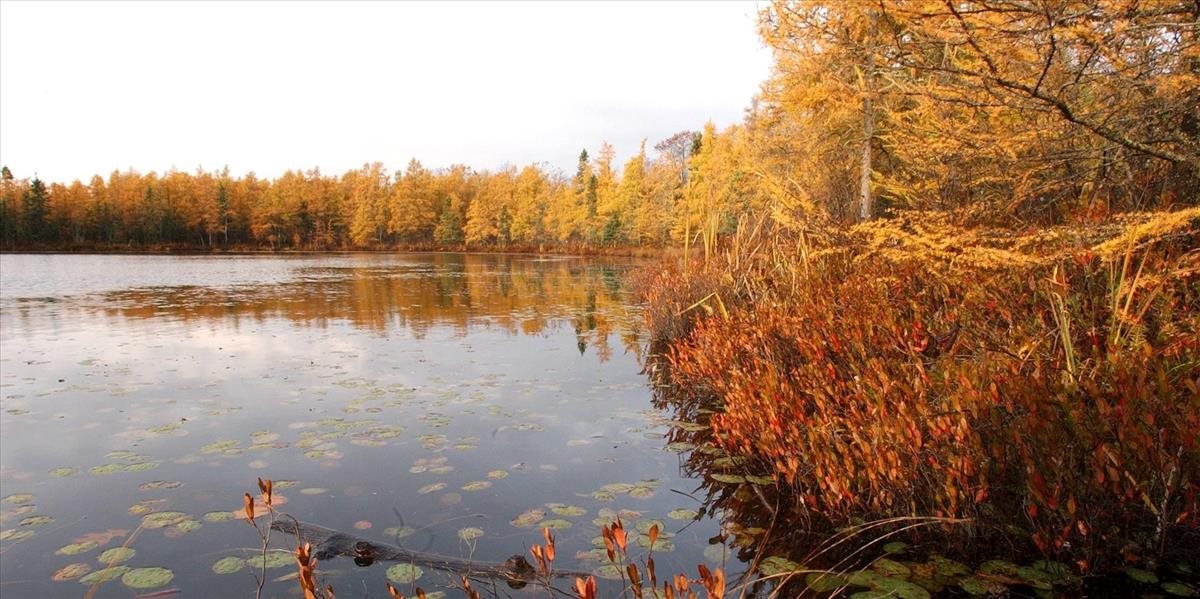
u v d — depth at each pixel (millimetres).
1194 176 3488
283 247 63781
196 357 8008
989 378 2996
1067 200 4047
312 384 6570
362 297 15438
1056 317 3215
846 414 3520
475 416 5410
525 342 9086
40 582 2848
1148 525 2605
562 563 2955
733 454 4340
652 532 1922
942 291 4348
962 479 2742
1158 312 3197
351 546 3121
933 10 2598
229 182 66688
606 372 7156
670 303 8695
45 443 4746
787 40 6215
